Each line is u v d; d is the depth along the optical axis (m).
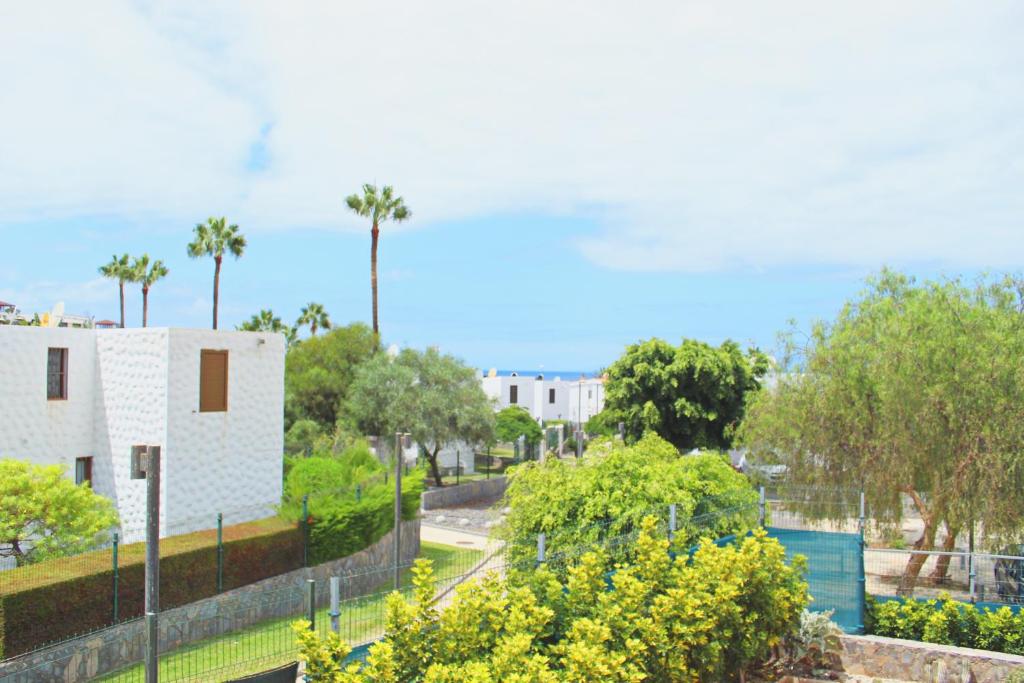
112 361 20.25
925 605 13.30
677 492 13.10
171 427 19.30
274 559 16.19
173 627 13.38
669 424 38.44
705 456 15.17
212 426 20.31
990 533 15.43
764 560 10.69
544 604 8.59
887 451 16.80
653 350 38.28
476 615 7.68
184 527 19.48
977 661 11.55
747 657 10.06
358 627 11.25
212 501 20.28
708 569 9.84
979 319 16.41
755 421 21.27
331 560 17.66
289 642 13.30
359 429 35.16
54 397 19.77
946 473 16.22
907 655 11.91
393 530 20.55
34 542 14.65
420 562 7.77
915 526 24.70
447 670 6.89
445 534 26.34
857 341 18.48
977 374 15.70
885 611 13.28
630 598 8.56
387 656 6.96
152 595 6.65
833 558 13.27
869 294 19.84
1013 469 15.21
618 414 38.62
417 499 21.98
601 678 7.44
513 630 7.66
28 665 11.09
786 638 11.80
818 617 11.98
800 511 17.14
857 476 17.97
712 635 9.42
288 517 16.98
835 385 18.25
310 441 35.53
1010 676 11.05
